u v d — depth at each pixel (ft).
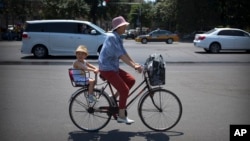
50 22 70.03
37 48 69.72
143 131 22.21
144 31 253.85
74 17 229.66
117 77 21.35
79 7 226.38
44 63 61.05
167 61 66.03
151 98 22.09
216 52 86.74
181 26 199.21
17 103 29.99
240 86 39.29
